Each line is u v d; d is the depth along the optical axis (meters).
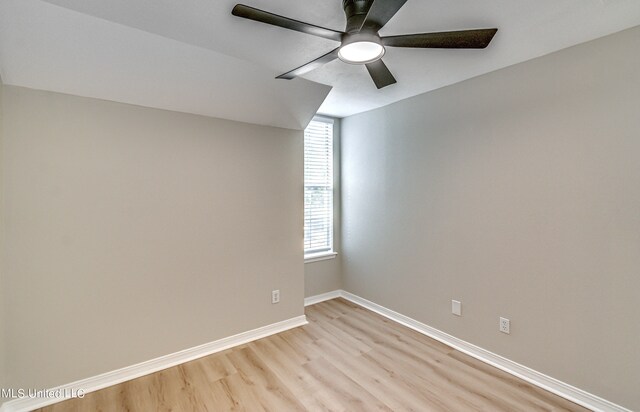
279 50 1.93
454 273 2.65
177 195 2.39
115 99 2.11
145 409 1.90
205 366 2.38
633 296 1.73
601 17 1.61
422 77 2.46
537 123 2.09
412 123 2.99
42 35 1.59
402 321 3.16
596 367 1.87
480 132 2.43
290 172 3.06
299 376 2.26
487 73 2.37
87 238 2.04
